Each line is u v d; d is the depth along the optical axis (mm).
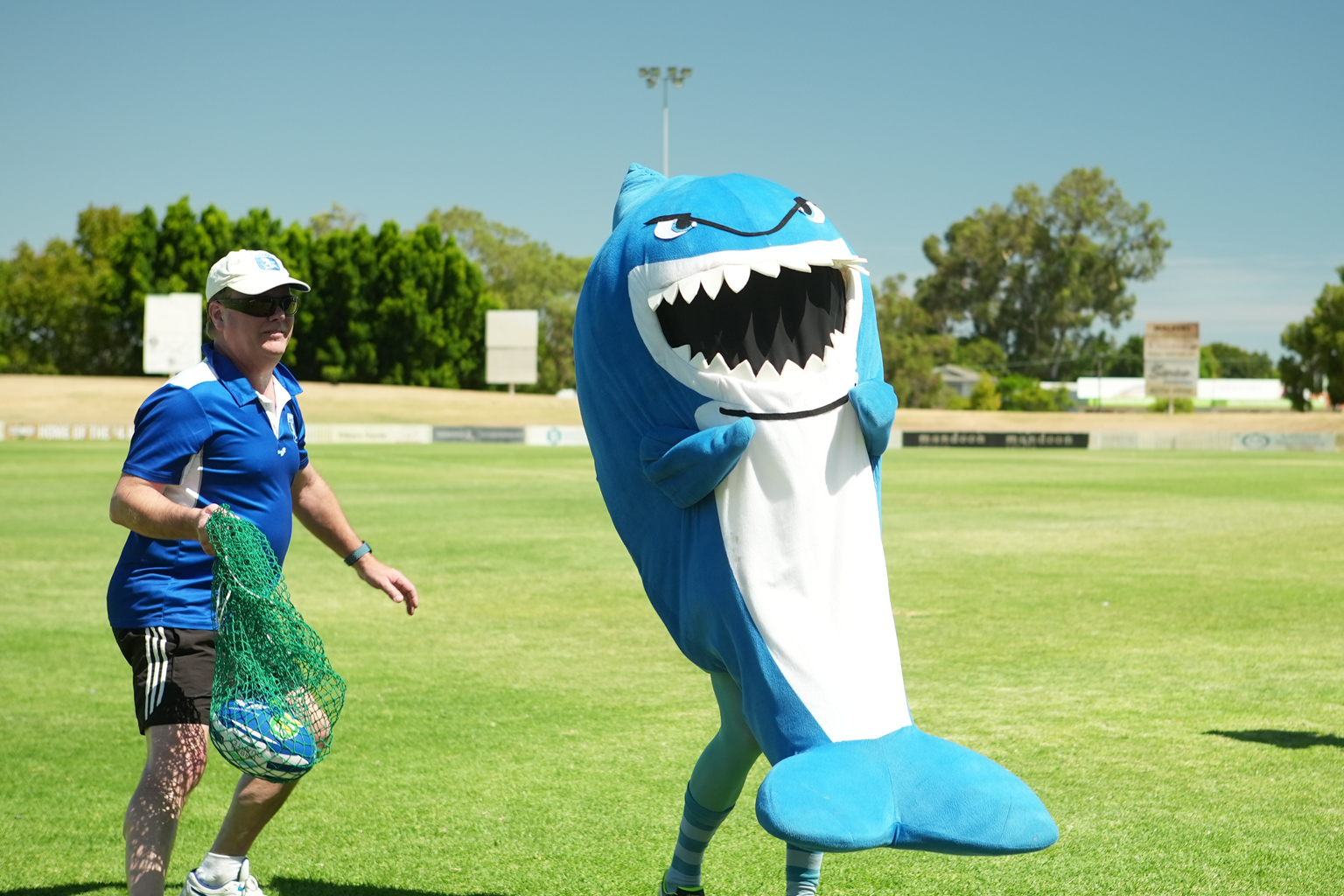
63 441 43156
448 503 19766
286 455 3270
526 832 4234
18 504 18641
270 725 2844
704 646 2887
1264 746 5402
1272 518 17656
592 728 5781
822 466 2779
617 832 4230
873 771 2525
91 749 5387
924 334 107875
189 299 53688
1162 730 5703
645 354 2896
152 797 2951
